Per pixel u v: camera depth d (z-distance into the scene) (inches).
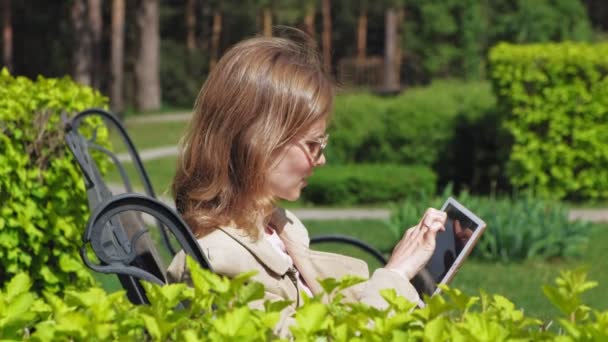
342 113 603.2
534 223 391.2
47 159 225.0
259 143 119.0
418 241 122.0
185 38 1733.5
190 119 125.1
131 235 137.3
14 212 218.2
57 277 223.8
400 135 604.4
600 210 528.1
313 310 84.9
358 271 130.7
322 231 458.6
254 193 120.0
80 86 250.4
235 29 1630.2
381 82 1471.5
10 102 218.2
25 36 1557.6
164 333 83.5
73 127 169.5
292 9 1434.5
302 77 121.3
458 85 688.4
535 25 1498.5
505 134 565.9
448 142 607.8
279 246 131.3
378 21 1653.5
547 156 545.0
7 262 217.2
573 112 539.2
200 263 114.8
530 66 539.5
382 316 87.5
